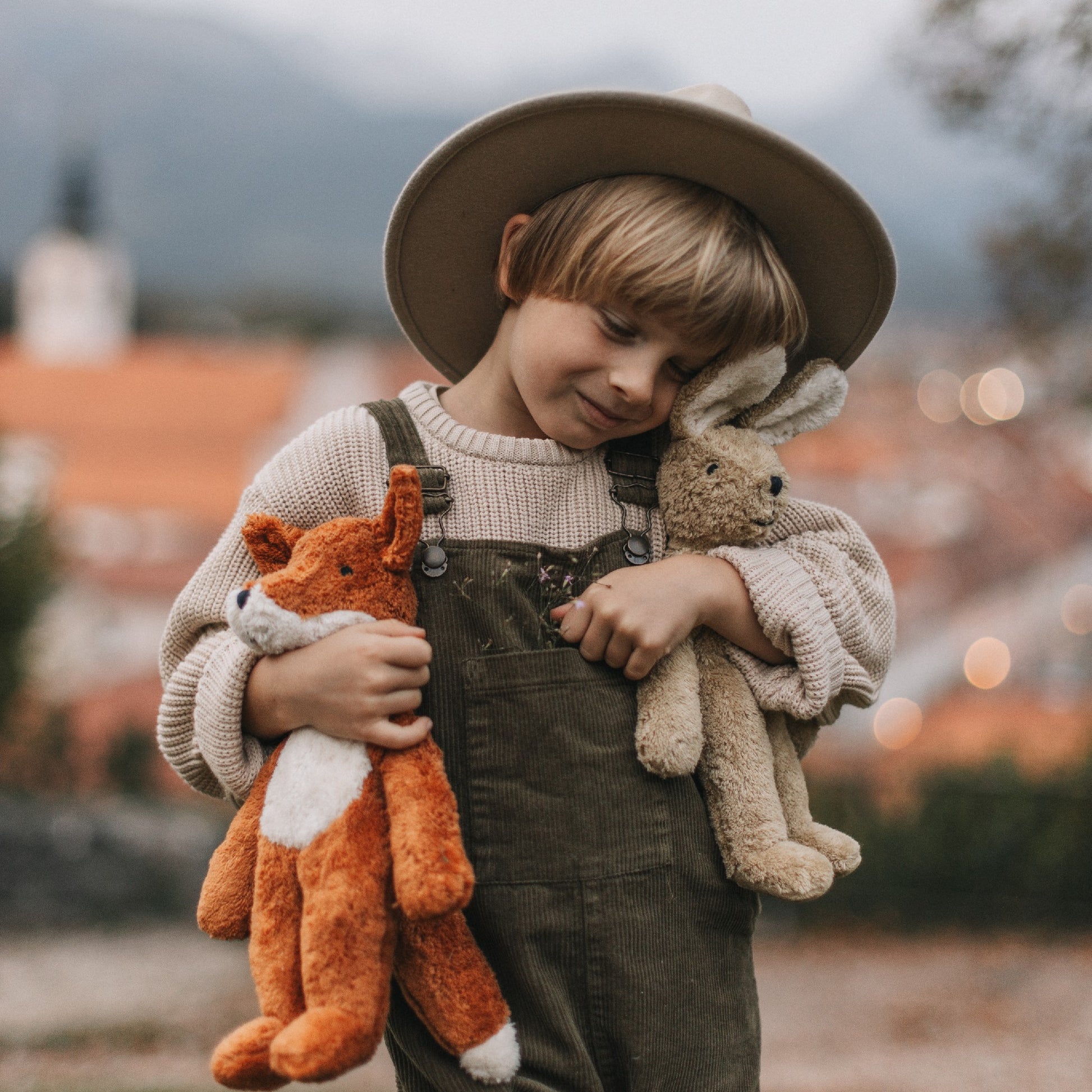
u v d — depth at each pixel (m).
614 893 1.14
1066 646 22.20
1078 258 6.71
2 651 10.71
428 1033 1.13
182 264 163.12
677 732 1.17
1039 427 8.50
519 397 1.28
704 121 1.18
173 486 31.95
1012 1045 6.17
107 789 14.12
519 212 1.33
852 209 1.25
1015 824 9.18
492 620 1.19
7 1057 5.58
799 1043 6.28
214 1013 6.55
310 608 1.10
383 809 1.07
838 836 1.29
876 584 1.36
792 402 1.32
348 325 84.69
